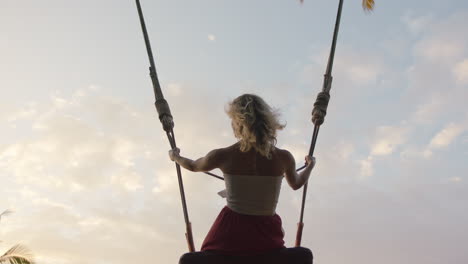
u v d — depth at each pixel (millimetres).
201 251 3625
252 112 3568
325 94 4770
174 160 4410
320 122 4664
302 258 3596
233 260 3564
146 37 5094
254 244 3557
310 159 4395
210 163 3738
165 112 4785
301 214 4613
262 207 3611
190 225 4441
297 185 3955
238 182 3615
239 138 3682
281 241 3670
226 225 3613
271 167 3635
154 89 4914
